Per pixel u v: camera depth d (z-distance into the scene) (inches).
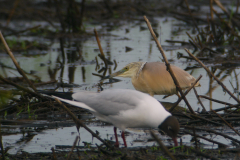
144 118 287.9
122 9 1158.3
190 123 336.5
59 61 633.0
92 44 783.7
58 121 357.7
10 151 289.0
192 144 294.2
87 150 287.7
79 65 605.6
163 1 1283.2
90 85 483.5
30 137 321.7
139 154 272.2
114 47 741.9
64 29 869.2
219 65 573.6
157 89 423.8
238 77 501.0
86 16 1085.1
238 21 845.2
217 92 438.0
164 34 862.5
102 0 1224.8
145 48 722.8
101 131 335.9
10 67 593.0
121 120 295.0
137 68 441.1
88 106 307.9
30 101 402.3
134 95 297.1
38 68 586.2
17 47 732.0
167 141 304.0
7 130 340.2
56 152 284.5
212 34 706.8
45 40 831.1
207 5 1206.9
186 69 554.9
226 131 321.4
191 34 834.2
